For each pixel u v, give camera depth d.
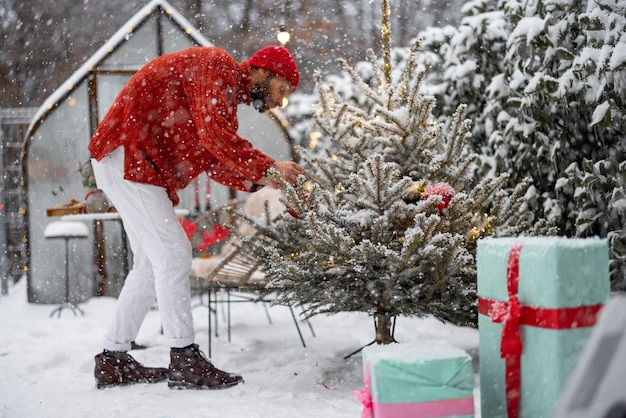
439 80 5.60
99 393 3.44
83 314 6.30
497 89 4.71
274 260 3.44
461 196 3.22
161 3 6.82
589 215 4.08
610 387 1.19
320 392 3.27
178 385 3.42
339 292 3.31
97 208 5.95
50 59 11.34
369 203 3.23
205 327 5.22
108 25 11.46
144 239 3.45
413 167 3.53
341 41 10.99
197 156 3.57
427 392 2.03
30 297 6.96
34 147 6.92
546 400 1.96
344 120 3.70
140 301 3.59
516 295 2.05
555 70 4.29
